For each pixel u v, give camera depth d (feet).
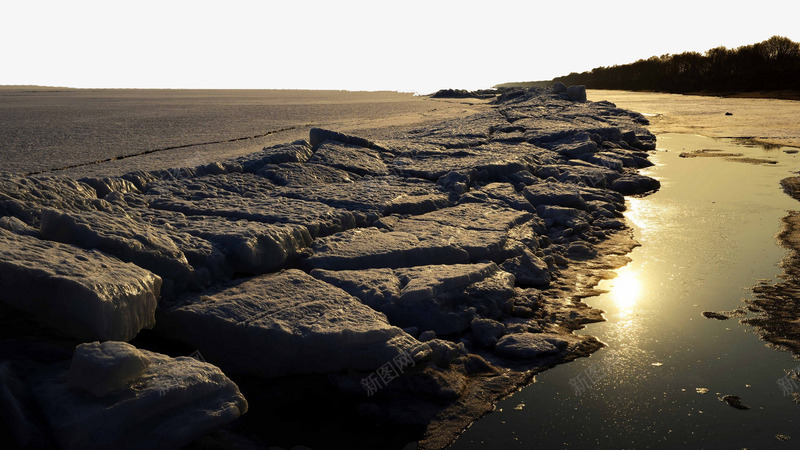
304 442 11.96
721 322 17.15
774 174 40.81
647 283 20.49
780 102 143.95
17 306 12.53
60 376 11.43
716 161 47.52
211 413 11.07
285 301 15.47
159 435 10.53
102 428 10.10
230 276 17.35
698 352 15.42
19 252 13.37
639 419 12.55
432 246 20.38
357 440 12.05
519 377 14.46
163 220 20.62
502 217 25.75
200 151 50.96
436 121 84.74
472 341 16.34
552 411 13.01
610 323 17.39
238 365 14.20
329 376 13.96
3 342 12.44
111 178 25.13
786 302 18.39
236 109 122.31
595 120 69.51
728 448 11.50
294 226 20.24
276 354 13.80
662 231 27.14
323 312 15.01
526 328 16.80
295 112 111.65
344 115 102.32
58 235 15.64
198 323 14.28
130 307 12.79
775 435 11.87
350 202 26.12
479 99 187.32
